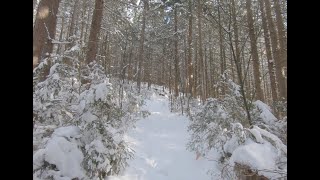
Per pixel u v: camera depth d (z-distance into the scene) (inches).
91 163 205.5
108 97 236.1
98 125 225.3
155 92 968.9
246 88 356.2
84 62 317.4
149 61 1112.2
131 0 566.6
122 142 252.4
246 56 619.2
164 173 287.0
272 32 470.3
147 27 921.5
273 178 182.9
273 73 479.2
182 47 980.6
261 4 485.4
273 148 208.2
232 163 211.5
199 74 837.2
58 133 212.7
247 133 242.2
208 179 265.1
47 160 189.3
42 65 227.6
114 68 703.1
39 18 270.8
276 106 380.2
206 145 329.1
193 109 610.5
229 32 295.1
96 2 395.5
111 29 533.6
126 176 254.5
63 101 234.1
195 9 704.4
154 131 449.1
